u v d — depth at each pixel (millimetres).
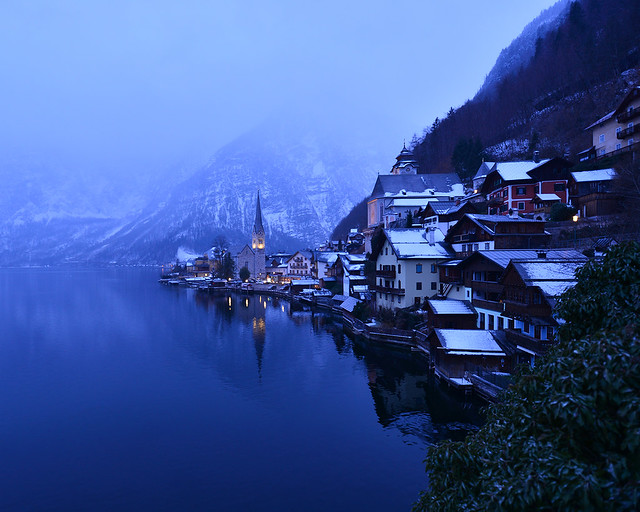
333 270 129250
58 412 39812
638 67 114188
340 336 70938
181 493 26531
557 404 7602
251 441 33375
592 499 6523
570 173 72250
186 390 45500
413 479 27453
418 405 39062
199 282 199875
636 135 72000
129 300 134625
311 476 28109
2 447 32969
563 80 160750
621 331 8125
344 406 39812
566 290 12453
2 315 100688
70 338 73375
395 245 67312
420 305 64250
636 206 53531
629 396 7059
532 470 7480
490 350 39844
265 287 163375
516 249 52562
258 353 60781
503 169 83188
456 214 81062
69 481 28141
